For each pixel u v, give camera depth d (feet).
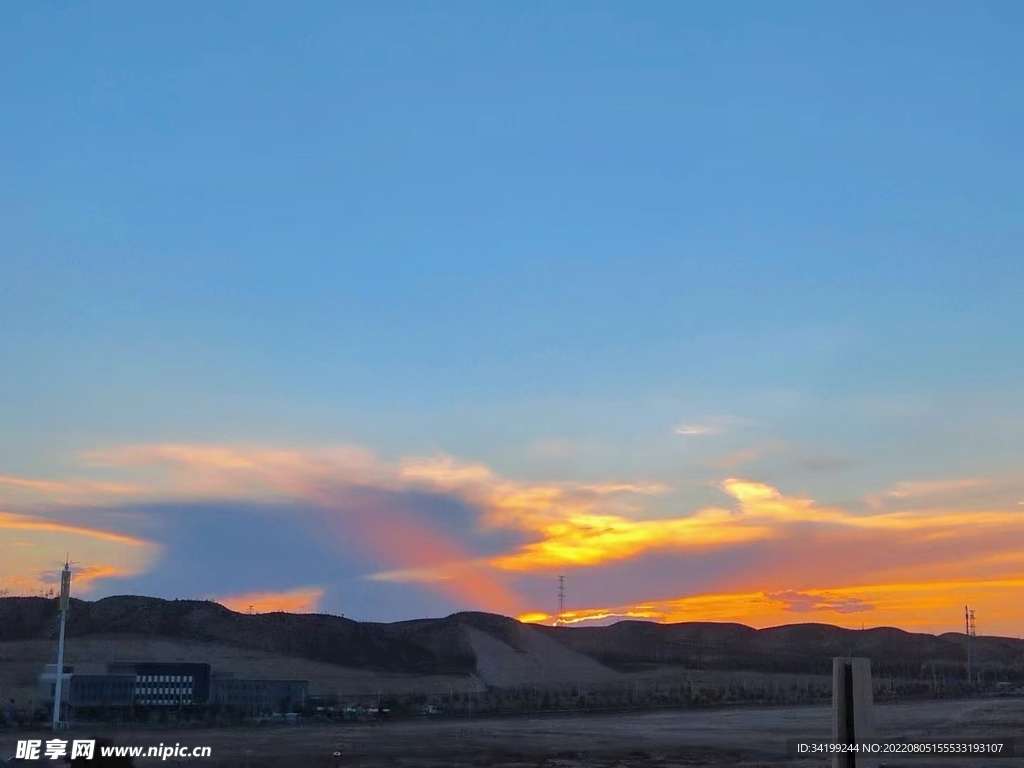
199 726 312.50
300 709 392.47
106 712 345.72
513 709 423.23
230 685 432.25
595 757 219.20
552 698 512.63
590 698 505.25
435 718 369.50
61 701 332.60
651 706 451.12
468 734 280.72
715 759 214.07
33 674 506.07
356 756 216.95
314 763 198.59
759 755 220.84
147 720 333.01
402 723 339.36
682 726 318.45
